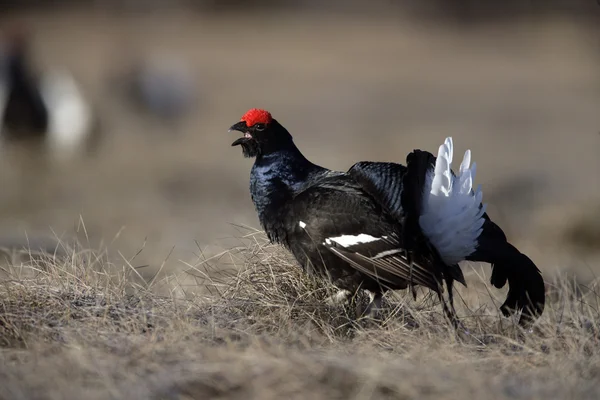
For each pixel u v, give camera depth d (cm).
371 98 5106
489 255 1034
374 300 1066
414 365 779
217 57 6456
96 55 6119
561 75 6197
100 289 1038
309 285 1102
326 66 6281
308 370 734
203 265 1277
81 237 1870
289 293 1087
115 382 732
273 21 8506
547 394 727
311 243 1058
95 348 812
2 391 703
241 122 1122
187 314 963
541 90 5566
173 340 845
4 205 2298
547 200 2378
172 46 6812
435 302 1084
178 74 4253
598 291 1281
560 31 7956
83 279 1056
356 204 1034
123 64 4362
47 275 1055
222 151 3369
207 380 725
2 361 792
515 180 2617
